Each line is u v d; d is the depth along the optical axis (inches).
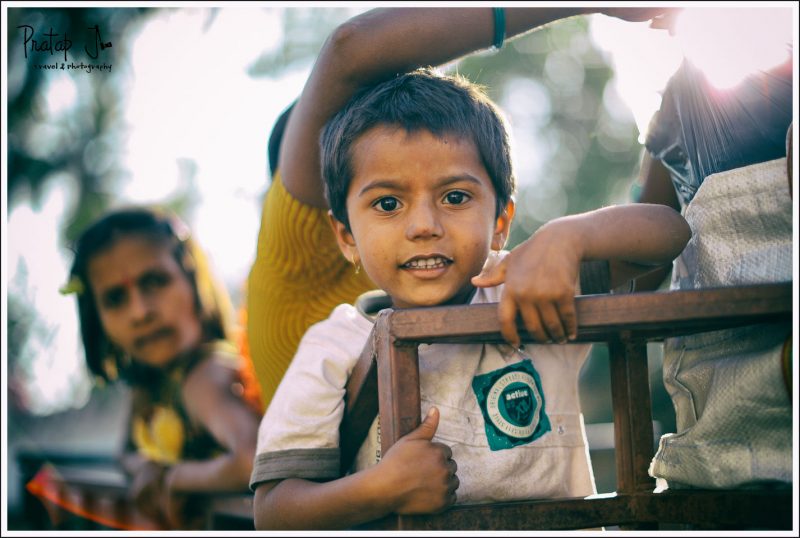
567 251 53.7
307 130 74.8
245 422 121.6
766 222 59.8
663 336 61.6
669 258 60.9
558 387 68.8
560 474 66.5
